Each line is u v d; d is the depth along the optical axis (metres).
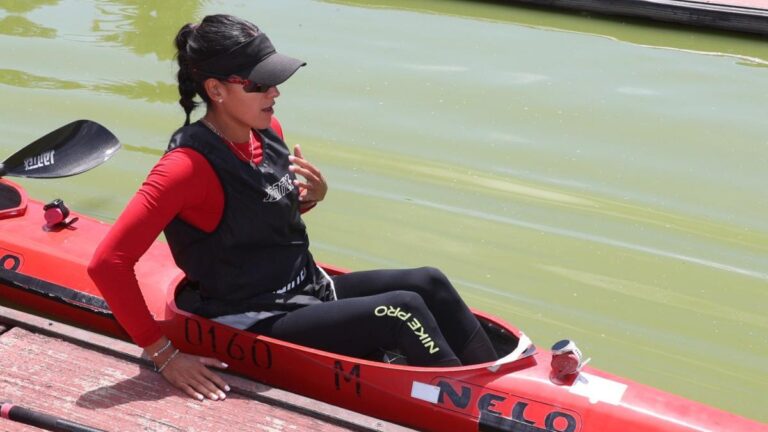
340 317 11.98
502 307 16.80
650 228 19.23
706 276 17.77
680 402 12.02
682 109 24.58
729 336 16.20
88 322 14.88
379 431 11.42
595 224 19.33
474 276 17.66
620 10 31.36
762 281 17.62
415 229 19.03
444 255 18.27
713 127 23.56
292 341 12.30
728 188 20.73
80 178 20.45
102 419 11.40
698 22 30.67
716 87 26.19
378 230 18.97
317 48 27.80
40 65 25.89
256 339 12.31
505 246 18.59
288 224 12.15
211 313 12.43
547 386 12.13
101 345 12.58
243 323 12.27
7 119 22.53
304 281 12.69
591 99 24.98
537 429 11.82
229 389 11.95
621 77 26.64
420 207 19.78
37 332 12.95
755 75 27.22
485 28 30.38
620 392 12.09
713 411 11.91
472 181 20.77
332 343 12.21
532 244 18.67
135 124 22.53
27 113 22.91
